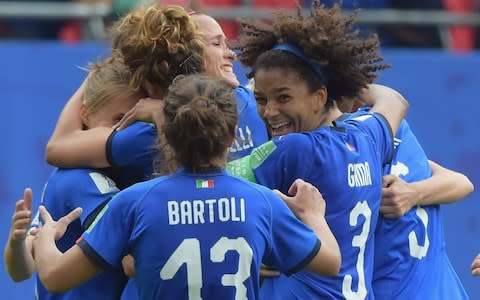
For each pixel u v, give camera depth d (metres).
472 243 24.00
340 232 12.82
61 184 13.34
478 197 24.08
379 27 26.31
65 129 13.59
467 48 26.89
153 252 11.62
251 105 14.32
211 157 11.81
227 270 11.62
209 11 24.92
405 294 13.91
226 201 11.73
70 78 22.77
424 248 14.19
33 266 13.17
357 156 13.02
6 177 22.50
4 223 22.48
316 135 12.84
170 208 11.67
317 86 13.05
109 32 15.81
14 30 25.69
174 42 13.30
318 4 13.45
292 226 11.99
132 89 13.45
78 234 13.34
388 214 13.76
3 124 22.50
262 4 26.19
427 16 26.42
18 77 22.59
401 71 24.09
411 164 14.40
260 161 12.77
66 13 25.08
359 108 14.52
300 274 12.80
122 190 13.10
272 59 12.96
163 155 12.49
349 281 12.87
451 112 24.20
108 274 13.29
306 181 12.67
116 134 13.23
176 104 11.73
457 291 14.40
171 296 11.62
